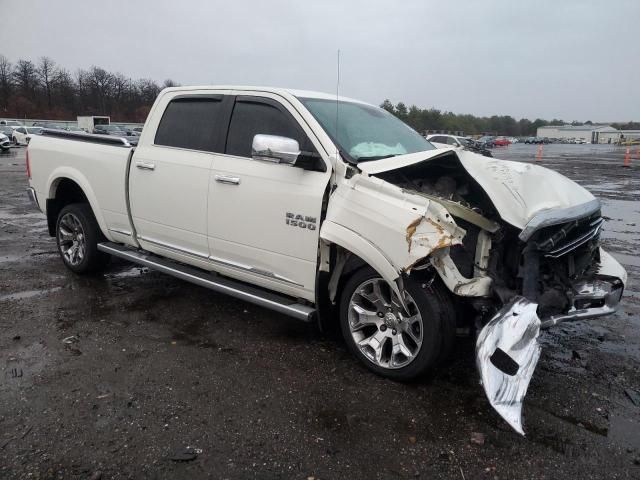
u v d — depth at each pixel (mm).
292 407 3123
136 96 103875
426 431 2926
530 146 78875
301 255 3631
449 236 2996
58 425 2859
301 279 3682
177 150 4441
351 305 3607
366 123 4246
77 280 5430
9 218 9203
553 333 4402
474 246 3410
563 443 2852
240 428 2896
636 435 2939
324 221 3465
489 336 2918
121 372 3471
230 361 3688
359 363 3715
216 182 4074
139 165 4625
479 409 3162
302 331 4254
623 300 5258
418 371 3297
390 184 3297
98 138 5152
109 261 5613
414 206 3148
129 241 4949
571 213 3240
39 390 3205
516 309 2992
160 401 3135
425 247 3008
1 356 3639
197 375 3469
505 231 3400
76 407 3037
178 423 2920
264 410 3082
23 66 93938
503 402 2713
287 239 3689
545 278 3441
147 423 2908
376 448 2764
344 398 3240
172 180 4379
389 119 4727
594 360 3895
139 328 4215
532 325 2928
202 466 2580
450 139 24188
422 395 3301
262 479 2510
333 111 4086
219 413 3033
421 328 3250
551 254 3240
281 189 3697
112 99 101312
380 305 3488
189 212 4289
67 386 3266
